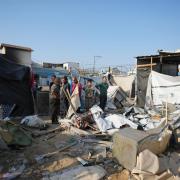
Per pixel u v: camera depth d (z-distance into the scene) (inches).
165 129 259.6
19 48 737.6
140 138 219.0
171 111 435.2
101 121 355.3
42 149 269.3
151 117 427.5
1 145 256.5
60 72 1047.6
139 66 708.0
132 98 731.4
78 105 425.4
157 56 666.2
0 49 751.1
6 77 414.9
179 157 241.9
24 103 434.9
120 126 350.9
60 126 370.6
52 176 204.1
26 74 439.2
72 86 444.1
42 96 489.7
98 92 543.8
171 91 577.3
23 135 286.8
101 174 207.0
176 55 631.8
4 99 415.5
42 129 355.6
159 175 203.0
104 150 267.6
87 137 319.6
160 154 233.9
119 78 854.5
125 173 211.8
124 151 222.8
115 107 594.9
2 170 214.8
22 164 227.6
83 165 226.2
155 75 603.2
